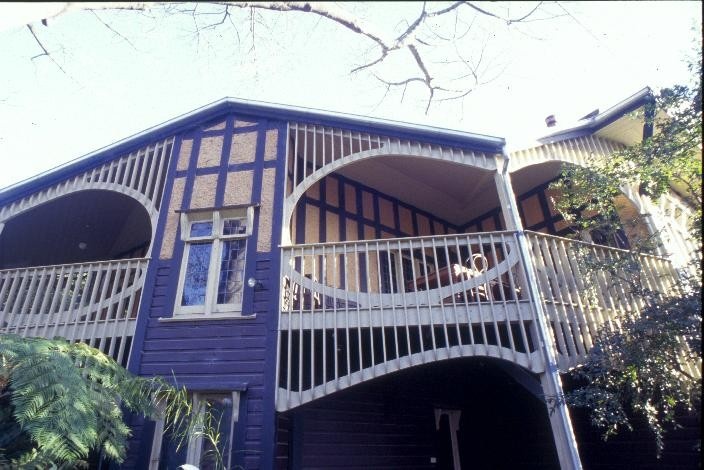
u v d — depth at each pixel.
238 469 5.15
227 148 7.25
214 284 6.26
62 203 9.03
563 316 5.46
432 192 9.55
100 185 7.67
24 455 4.27
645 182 6.16
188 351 5.89
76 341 6.38
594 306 5.72
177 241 6.65
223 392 5.64
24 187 8.05
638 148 6.02
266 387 5.50
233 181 6.93
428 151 6.69
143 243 10.38
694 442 5.47
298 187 6.68
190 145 7.48
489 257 9.48
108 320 6.43
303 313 5.84
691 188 5.86
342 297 5.75
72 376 4.52
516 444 7.29
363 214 8.95
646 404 4.77
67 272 7.03
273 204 6.59
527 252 5.61
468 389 8.36
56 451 4.01
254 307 5.97
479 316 5.42
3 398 4.81
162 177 8.05
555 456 6.58
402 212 9.68
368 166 8.78
